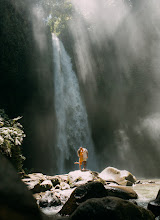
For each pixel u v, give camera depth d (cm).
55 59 2205
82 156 910
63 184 771
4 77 1772
